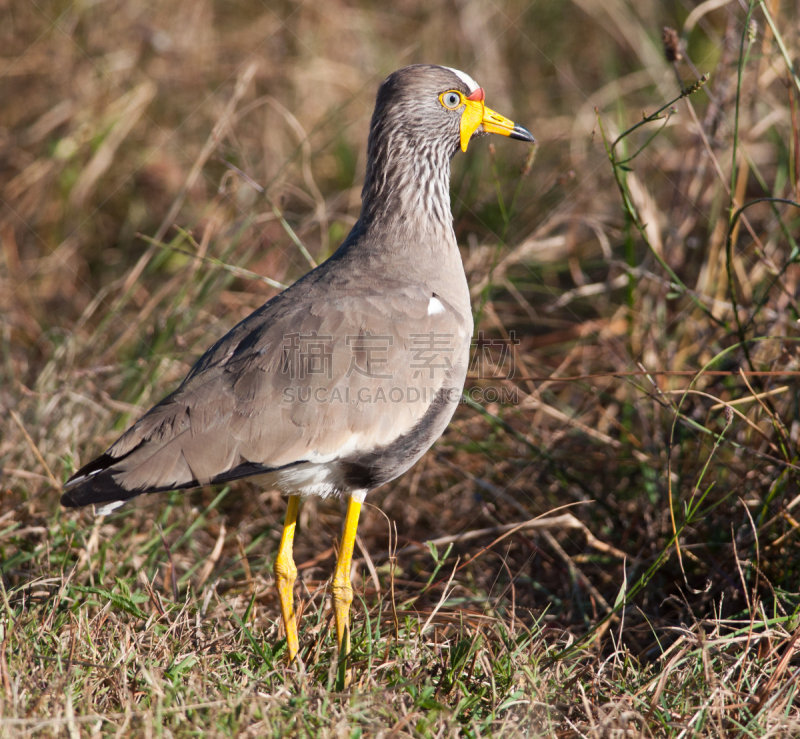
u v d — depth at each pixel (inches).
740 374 353.7
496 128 366.0
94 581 350.3
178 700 262.2
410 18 741.9
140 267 480.7
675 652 309.9
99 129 617.3
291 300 320.5
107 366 438.3
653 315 455.8
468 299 346.3
